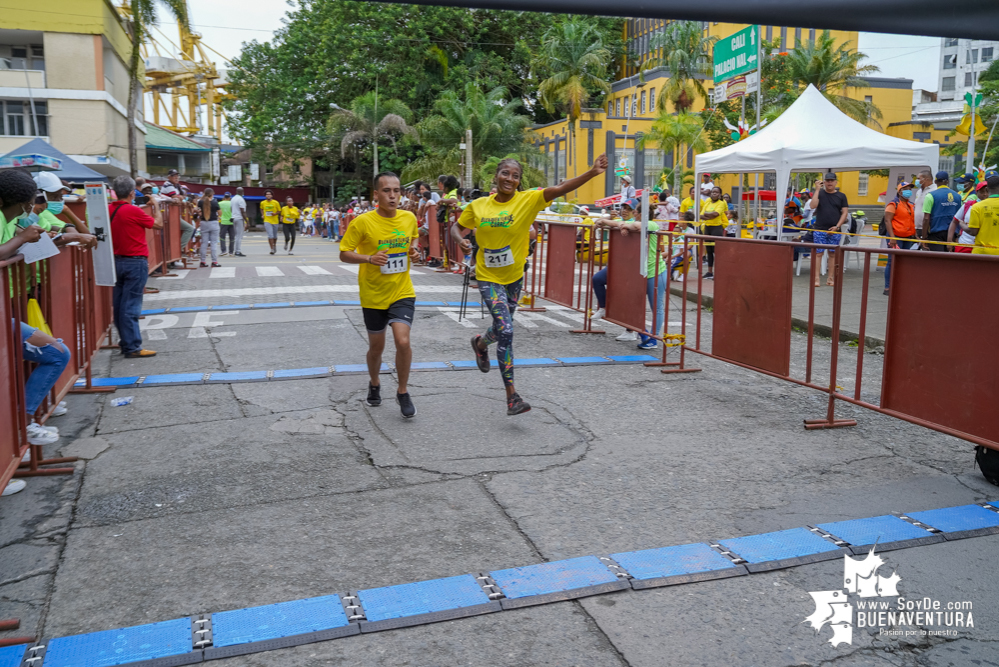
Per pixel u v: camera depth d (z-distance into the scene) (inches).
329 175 2293.3
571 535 143.2
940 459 187.2
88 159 1375.5
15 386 154.5
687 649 107.7
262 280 514.6
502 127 1685.5
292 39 1905.8
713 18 30.5
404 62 1875.0
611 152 2025.1
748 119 1533.0
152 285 486.3
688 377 268.5
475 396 237.9
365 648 107.6
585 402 234.1
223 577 126.9
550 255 385.7
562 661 104.8
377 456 184.5
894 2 29.5
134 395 236.1
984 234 351.6
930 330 177.5
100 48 1355.8
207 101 3134.8
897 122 2138.3
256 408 223.1
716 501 159.9
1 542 139.2
